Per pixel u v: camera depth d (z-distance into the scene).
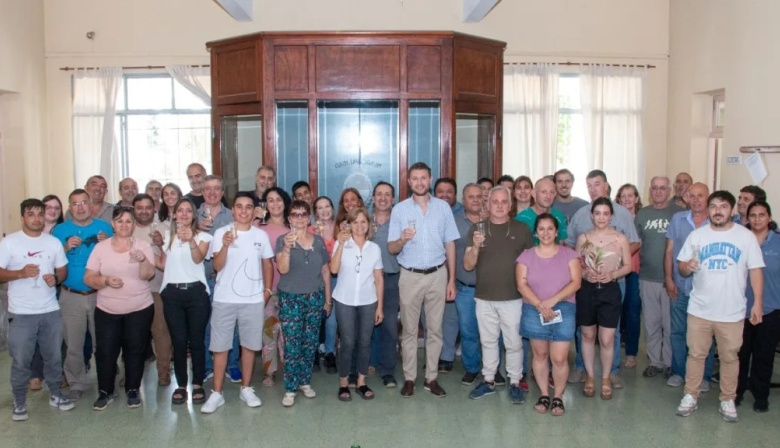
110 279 4.50
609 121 8.88
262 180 5.84
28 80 8.30
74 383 4.91
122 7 8.70
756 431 4.30
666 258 5.11
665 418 4.52
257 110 6.45
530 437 4.21
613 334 4.87
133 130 8.91
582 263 4.84
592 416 4.56
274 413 4.62
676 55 8.75
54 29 8.71
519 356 4.82
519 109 8.72
